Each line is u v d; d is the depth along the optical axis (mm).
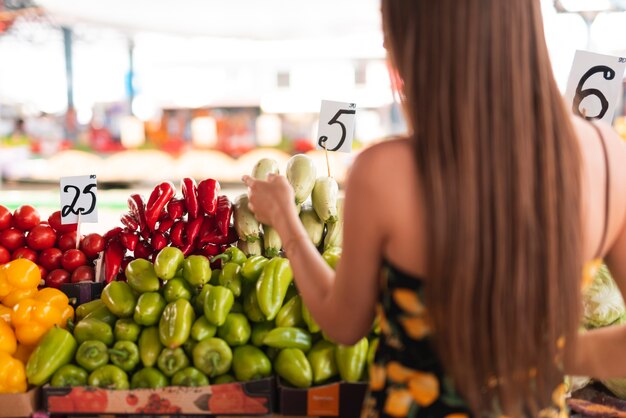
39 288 2320
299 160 2193
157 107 8070
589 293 1857
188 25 7289
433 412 958
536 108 873
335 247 1990
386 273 965
